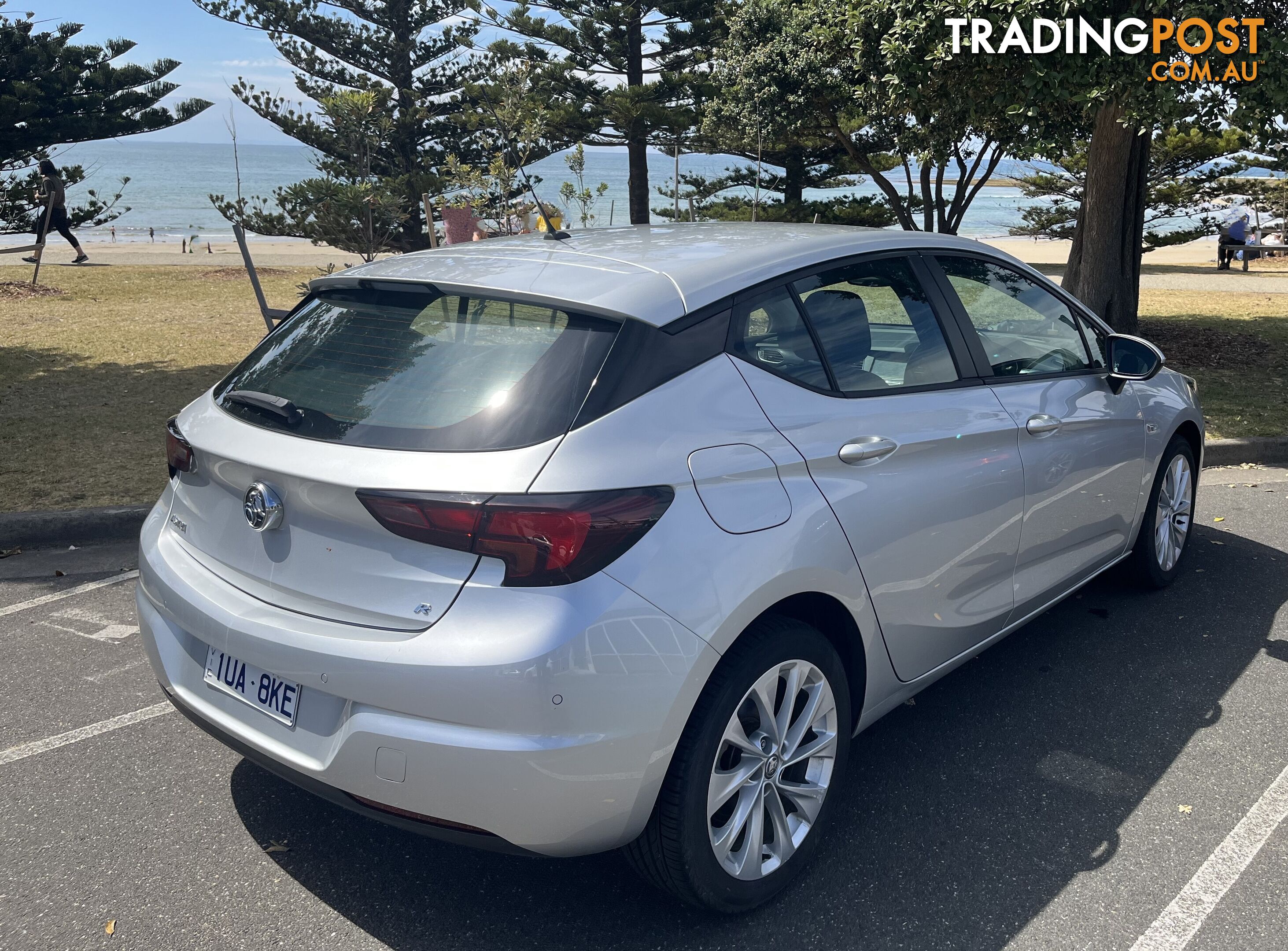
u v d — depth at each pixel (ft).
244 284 59.93
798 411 8.96
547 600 7.18
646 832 8.02
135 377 31.45
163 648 9.18
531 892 9.05
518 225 44.37
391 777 7.36
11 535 18.12
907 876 9.21
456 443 7.56
